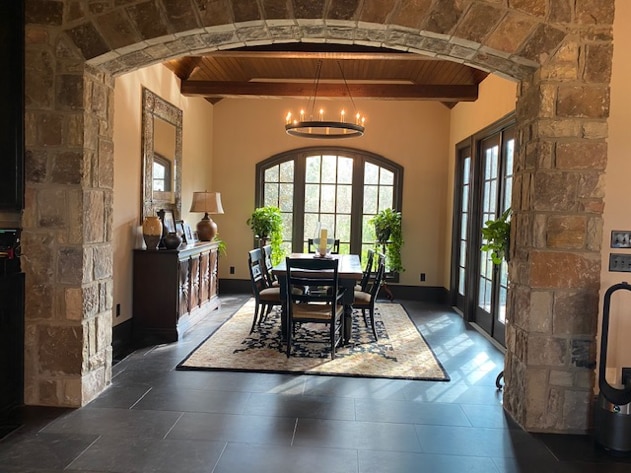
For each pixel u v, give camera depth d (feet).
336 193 24.67
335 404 10.93
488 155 18.70
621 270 9.88
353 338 16.42
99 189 11.03
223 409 10.53
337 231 24.72
